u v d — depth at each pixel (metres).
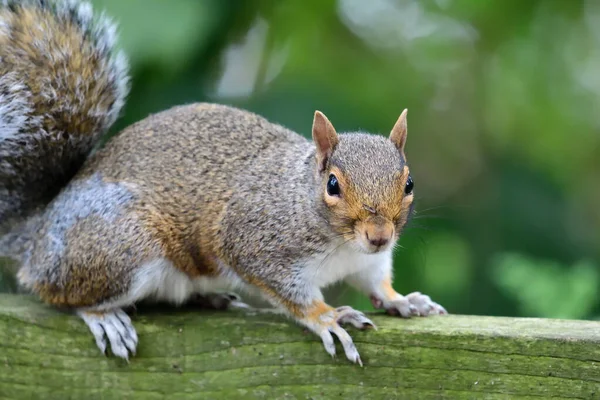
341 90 2.45
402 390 2.21
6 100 2.29
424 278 2.43
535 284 2.34
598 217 2.56
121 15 2.33
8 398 2.22
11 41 2.30
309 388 2.21
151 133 2.30
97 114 2.32
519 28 2.54
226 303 2.30
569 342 2.19
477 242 2.45
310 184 2.26
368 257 2.27
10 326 2.22
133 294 2.27
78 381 2.22
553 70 2.56
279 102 2.43
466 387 2.20
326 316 2.22
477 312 2.44
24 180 2.30
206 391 2.22
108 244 2.27
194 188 2.29
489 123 2.56
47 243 2.28
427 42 2.58
